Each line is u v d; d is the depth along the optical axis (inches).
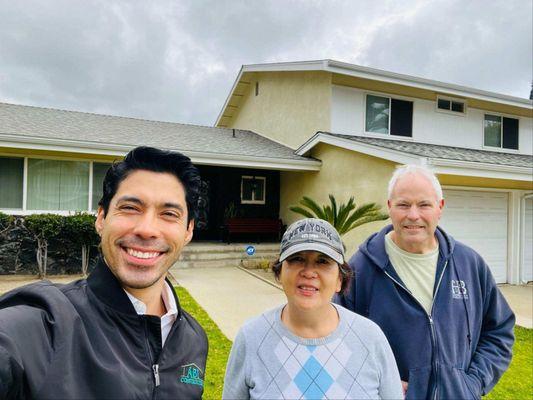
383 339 58.6
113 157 356.5
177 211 48.5
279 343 56.2
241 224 441.7
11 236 315.6
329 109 411.8
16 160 326.0
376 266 77.9
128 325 44.1
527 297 311.6
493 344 76.2
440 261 75.1
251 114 602.9
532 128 512.1
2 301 42.3
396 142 399.5
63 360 37.5
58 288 44.1
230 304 245.4
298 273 57.3
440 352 69.3
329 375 52.9
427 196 74.0
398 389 57.3
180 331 51.1
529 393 137.1
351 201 308.2
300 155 430.3
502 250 366.0
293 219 471.5
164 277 52.1
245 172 494.3
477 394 68.9
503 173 294.8
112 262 45.5
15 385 35.3
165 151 49.1
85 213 331.0
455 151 372.5
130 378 41.2
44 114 426.0
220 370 143.9
